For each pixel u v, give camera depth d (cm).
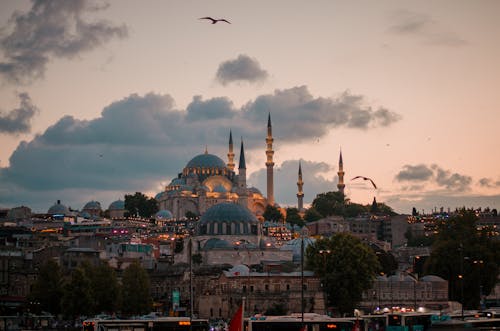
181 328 17212
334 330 17675
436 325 14100
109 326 17162
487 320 16325
